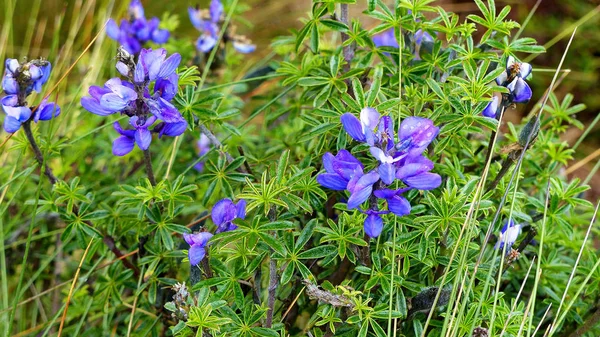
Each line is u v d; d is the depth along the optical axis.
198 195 0.58
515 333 0.45
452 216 0.44
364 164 0.46
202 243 0.42
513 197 0.44
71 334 0.56
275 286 0.44
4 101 0.45
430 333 0.46
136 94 0.43
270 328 0.44
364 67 0.50
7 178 0.59
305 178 0.46
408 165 0.39
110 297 0.53
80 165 0.59
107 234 0.51
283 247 0.43
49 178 0.49
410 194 0.46
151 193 0.47
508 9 0.47
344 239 0.44
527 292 0.52
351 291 0.43
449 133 0.46
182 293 0.42
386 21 0.48
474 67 0.47
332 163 0.40
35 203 0.48
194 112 0.48
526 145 0.44
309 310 0.51
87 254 0.51
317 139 0.51
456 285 0.42
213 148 0.52
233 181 0.49
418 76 0.50
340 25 0.48
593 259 0.50
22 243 0.59
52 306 0.58
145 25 0.59
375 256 0.44
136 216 0.50
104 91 0.43
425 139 0.40
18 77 0.45
